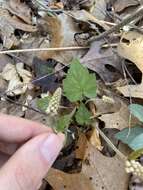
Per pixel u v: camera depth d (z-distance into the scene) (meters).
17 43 0.22
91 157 0.18
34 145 0.12
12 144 0.15
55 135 0.13
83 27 0.22
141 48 0.20
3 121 0.15
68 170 0.18
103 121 0.19
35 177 0.12
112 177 0.18
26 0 0.24
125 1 0.24
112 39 0.22
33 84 0.20
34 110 0.19
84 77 0.18
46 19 0.22
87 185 0.17
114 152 0.18
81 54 0.21
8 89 0.20
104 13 0.24
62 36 0.22
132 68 0.21
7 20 0.23
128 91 0.19
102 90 0.20
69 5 0.24
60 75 0.20
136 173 0.15
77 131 0.19
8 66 0.21
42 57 0.21
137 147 0.17
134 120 0.19
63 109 0.19
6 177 0.12
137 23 0.22
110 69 0.21
